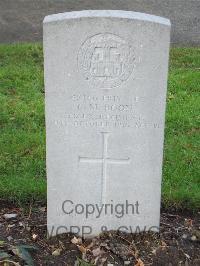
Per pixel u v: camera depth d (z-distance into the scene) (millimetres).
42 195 1868
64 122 1538
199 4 4520
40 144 2184
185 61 3143
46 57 1470
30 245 1635
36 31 3748
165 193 1865
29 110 2465
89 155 1577
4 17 4008
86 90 1504
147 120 1538
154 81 1495
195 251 1635
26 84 2756
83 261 1552
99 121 1538
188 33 3805
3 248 1602
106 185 1615
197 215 1836
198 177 1974
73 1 4430
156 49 1460
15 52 3195
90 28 1436
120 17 1428
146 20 1431
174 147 2182
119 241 1642
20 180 1931
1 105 2516
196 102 2566
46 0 4426
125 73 1485
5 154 2113
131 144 1566
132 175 1604
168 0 4582
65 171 1596
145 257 1584
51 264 1561
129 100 1516
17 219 1779
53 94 1508
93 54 1465
